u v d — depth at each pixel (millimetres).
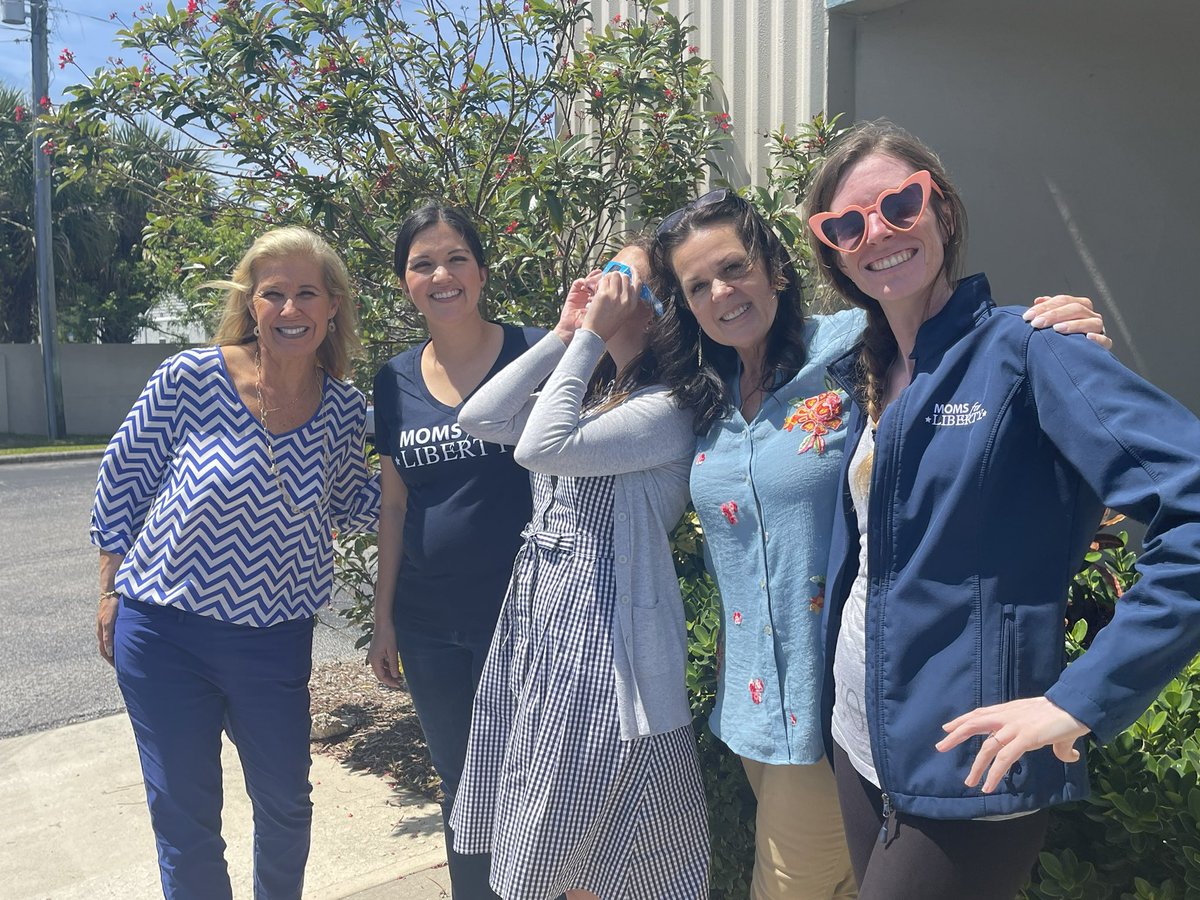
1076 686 1314
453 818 2344
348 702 4957
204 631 2523
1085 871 1828
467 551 2523
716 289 1990
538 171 3850
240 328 2711
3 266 19953
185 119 4316
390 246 4211
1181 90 4355
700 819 2148
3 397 20703
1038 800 1466
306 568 2648
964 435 1536
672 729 2105
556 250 4242
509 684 2285
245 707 2594
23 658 5934
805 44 4027
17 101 19094
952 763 1517
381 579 2752
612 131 4297
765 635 1973
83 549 9219
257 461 2564
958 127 4156
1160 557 1280
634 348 2324
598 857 2150
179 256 4926
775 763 1963
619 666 2084
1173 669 1273
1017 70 4176
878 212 1661
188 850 2576
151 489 2623
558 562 2176
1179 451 1290
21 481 14023
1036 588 1503
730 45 4355
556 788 2090
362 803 3926
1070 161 4309
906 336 1765
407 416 2623
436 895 3158
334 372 2830
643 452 2104
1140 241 4379
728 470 2020
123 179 4820
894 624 1586
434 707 2666
